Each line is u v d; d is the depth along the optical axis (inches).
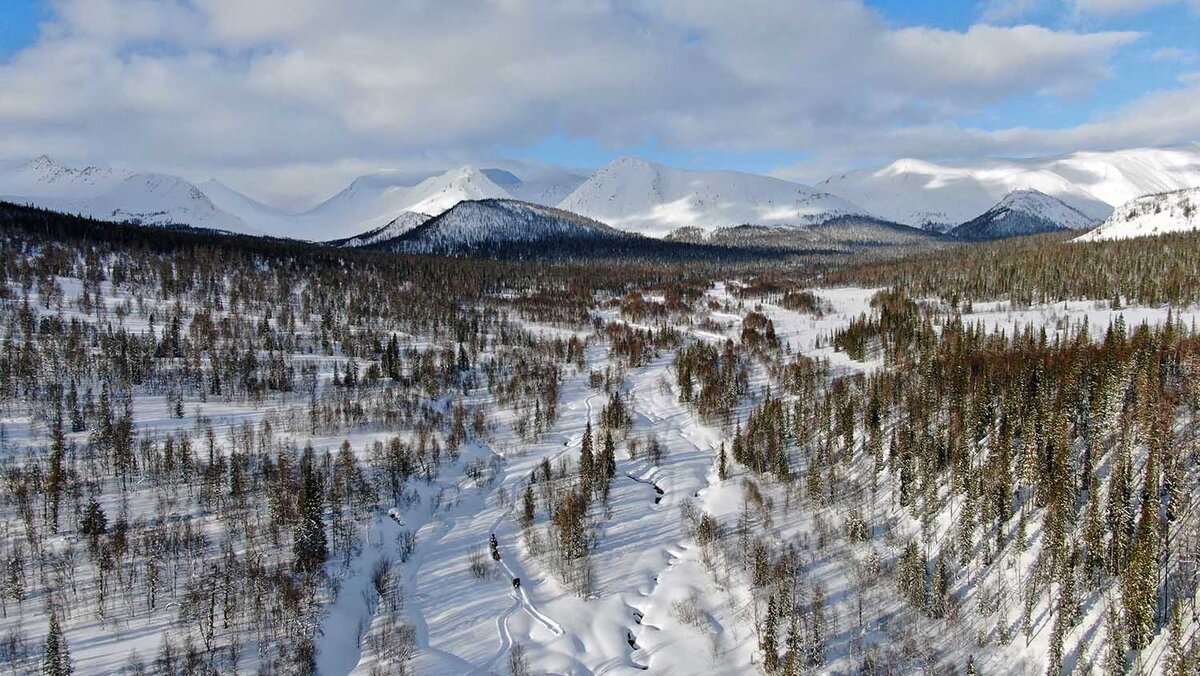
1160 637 2997.0
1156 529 3361.2
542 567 4274.1
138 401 6102.4
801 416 6136.8
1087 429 4495.6
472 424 6643.7
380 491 4874.5
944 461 4685.0
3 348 6471.5
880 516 4638.3
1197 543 3272.6
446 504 5059.1
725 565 4215.1
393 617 3722.9
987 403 5044.3
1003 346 6968.5
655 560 4389.8
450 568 4264.3
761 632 3565.5
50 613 3277.6
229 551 3735.2
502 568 4279.0
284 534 4082.2
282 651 3206.2
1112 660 2942.9
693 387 7775.6
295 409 6407.5
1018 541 3841.0
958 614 3614.7
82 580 3528.5
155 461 4712.1
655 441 6146.7
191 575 3624.5
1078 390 4717.0
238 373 7003.0
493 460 5890.8
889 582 3927.2
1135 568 3043.8
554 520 4667.8
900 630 3535.9
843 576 4035.4
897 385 6382.9
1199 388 4453.7
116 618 3292.3
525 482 5497.1
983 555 3878.0
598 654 3577.8
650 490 5383.9
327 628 3472.0
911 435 4916.3
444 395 7509.8
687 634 3681.1
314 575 3730.3
